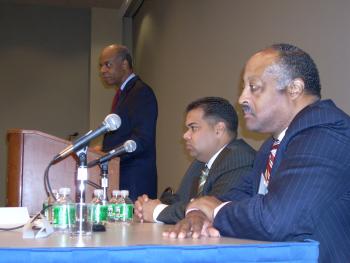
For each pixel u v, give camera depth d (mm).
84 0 6465
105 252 955
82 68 6727
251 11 3377
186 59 4668
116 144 3018
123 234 1316
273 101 1445
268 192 1234
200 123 2217
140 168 2947
